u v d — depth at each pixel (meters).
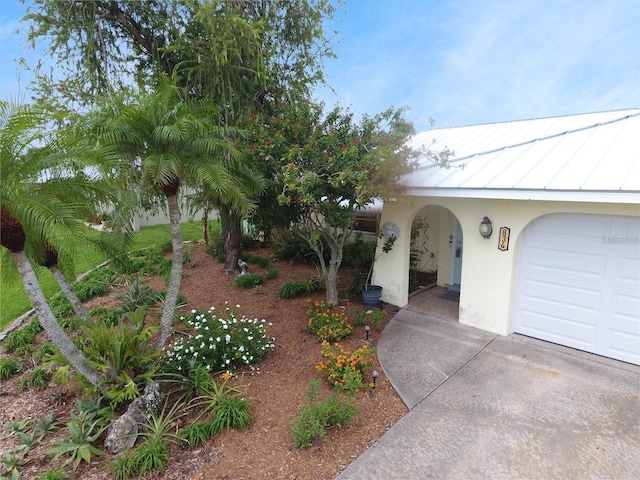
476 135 10.64
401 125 7.65
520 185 6.04
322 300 9.72
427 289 10.62
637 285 6.01
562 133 8.12
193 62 9.61
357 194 7.24
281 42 10.55
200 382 5.53
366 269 11.73
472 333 7.62
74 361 5.11
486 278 7.57
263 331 7.08
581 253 6.54
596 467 4.05
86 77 9.84
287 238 13.90
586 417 4.88
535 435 4.57
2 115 4.25
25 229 4.46
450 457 4.25
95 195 5.15
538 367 6.18
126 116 5.39
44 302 4.83
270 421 4.97
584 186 5.43
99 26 9.38
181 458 4.36
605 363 6.26
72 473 4.23
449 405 5.24
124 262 7.05
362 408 5.23
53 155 4.53
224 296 10.26
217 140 5.96
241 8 9.41
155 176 5.35
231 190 6.53
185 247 16.50
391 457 4.27
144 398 5.09
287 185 6.84
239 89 9.97
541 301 7.13
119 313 8.68
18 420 5.36
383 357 6.69
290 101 10.24
